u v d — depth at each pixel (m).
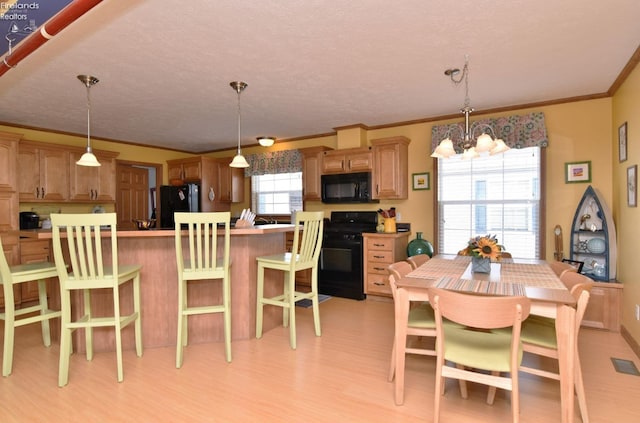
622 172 3.14
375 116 4.35
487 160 4.18
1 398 2.11
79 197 4.83
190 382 2.31
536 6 2.00
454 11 2.04
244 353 2.77
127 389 2.22
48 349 2.84
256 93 3.43
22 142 4.27
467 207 4.30
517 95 3.59
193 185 5.64
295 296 3.05
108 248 2.79
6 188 4.00
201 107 3.87
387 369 2.51
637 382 2.30
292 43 2.41
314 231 3.15
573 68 2.90
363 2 1.94
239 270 3.07
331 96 3.56
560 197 3.78
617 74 3.04
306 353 2.78
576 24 2.19
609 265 3.27
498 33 2.30
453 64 2.79
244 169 6.14
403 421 1.90
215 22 2.12
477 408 2.02
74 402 2.07
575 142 3.70
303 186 5.23
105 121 4.42
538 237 3.89
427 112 4.18
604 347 2.86
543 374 1.78
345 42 2.41
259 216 6.08
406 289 2.10
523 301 1.59
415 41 2.40
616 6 1.99
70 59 2.60
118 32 2.22
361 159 4.68
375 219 4.86
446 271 2.49
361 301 4.39
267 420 1.90
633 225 2.82
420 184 4.57
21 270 2.53
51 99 3.51
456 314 1.68
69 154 4.74
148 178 6.33
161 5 1.94
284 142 5.79
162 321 2.92
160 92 3.35
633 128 2.82
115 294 2.32
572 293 1.88
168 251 2.94
